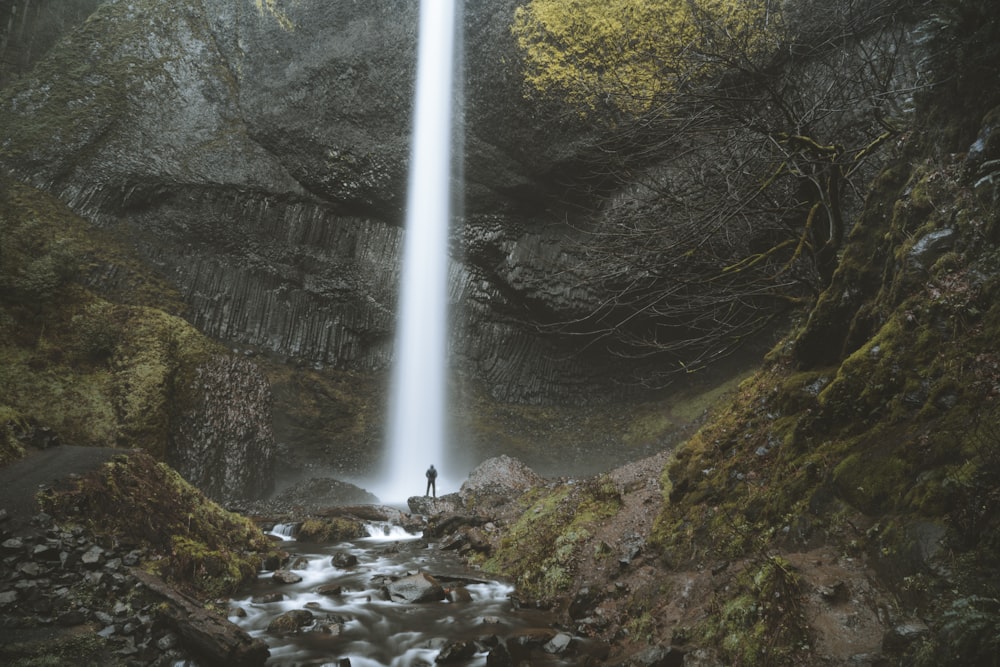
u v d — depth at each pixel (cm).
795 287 1012
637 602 624
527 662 569
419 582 787
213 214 2642
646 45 1955
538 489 1351
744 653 452
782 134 798
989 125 541
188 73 2752
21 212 2206
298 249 2766
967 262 524
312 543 1188
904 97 897
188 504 935
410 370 2788
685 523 686
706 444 784
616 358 2859
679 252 926
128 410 1666
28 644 546
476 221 2728
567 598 741
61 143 2469
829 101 912
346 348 2788
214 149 2694
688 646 504
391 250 2844
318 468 2431
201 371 1911
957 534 392
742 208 855
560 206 2630
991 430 409
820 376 658
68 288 1889
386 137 2675
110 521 780
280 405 2488
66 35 2752
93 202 2466
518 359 2905
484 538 1064
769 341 2477
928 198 585
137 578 669
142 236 2514
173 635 592
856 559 459
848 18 976
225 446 1855
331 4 2664
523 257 2689
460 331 2852
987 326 480
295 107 2708
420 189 2714
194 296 2538
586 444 2678
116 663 543
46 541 689
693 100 861
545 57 2247
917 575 397
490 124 2503
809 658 412
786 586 458
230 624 589
